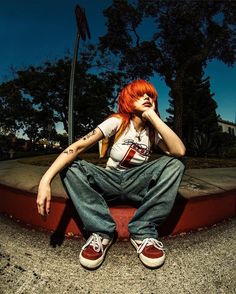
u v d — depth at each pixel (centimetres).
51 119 2777
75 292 122
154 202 150
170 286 127
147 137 166
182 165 152
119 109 169
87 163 155
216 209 210
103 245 148
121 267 143
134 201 169
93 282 130
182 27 1734
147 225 151
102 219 150
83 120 2714
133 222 153
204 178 307
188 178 300
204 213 200
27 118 2834
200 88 2617
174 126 1702
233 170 415
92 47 2416
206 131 2639
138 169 158
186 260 151
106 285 128
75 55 414
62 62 2577
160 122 149
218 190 239
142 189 162
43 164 443
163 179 151
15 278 131
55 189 226
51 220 190
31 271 138
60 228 186
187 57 1825
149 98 159
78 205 150
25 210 204
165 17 1719
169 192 151
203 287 127
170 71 1828
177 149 147
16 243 171
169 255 157
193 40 1780
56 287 125
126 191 163
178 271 140
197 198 196
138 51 1820
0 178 285
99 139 157
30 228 196
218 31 1689
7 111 2812
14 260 149
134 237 152
